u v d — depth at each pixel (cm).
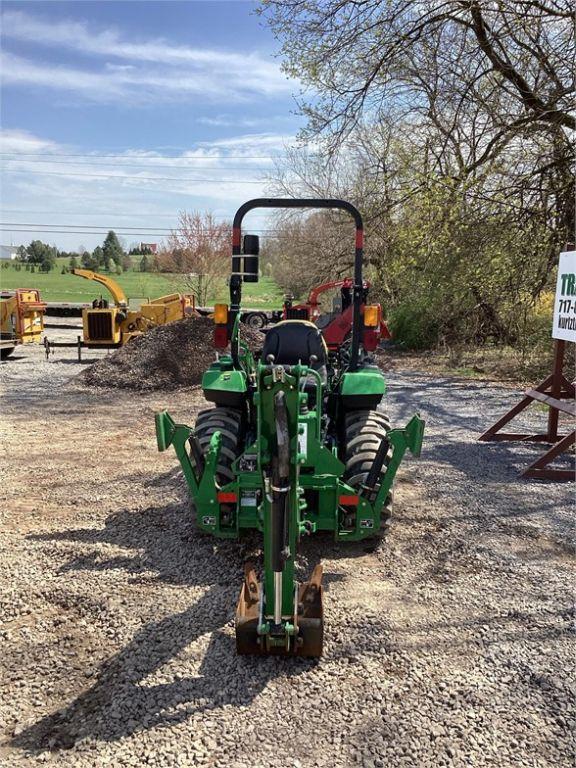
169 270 3136
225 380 445
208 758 236
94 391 995
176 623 324
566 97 963
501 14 1007
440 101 1136
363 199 1469
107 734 248
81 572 380
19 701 267
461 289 1159
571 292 575
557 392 686
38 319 1560
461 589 364
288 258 2481
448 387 1083
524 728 253
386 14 1035
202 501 380
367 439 416
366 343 761
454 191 988
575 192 1007
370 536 421
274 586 277
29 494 525
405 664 293
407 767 233
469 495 525
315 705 264
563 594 359
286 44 1117
